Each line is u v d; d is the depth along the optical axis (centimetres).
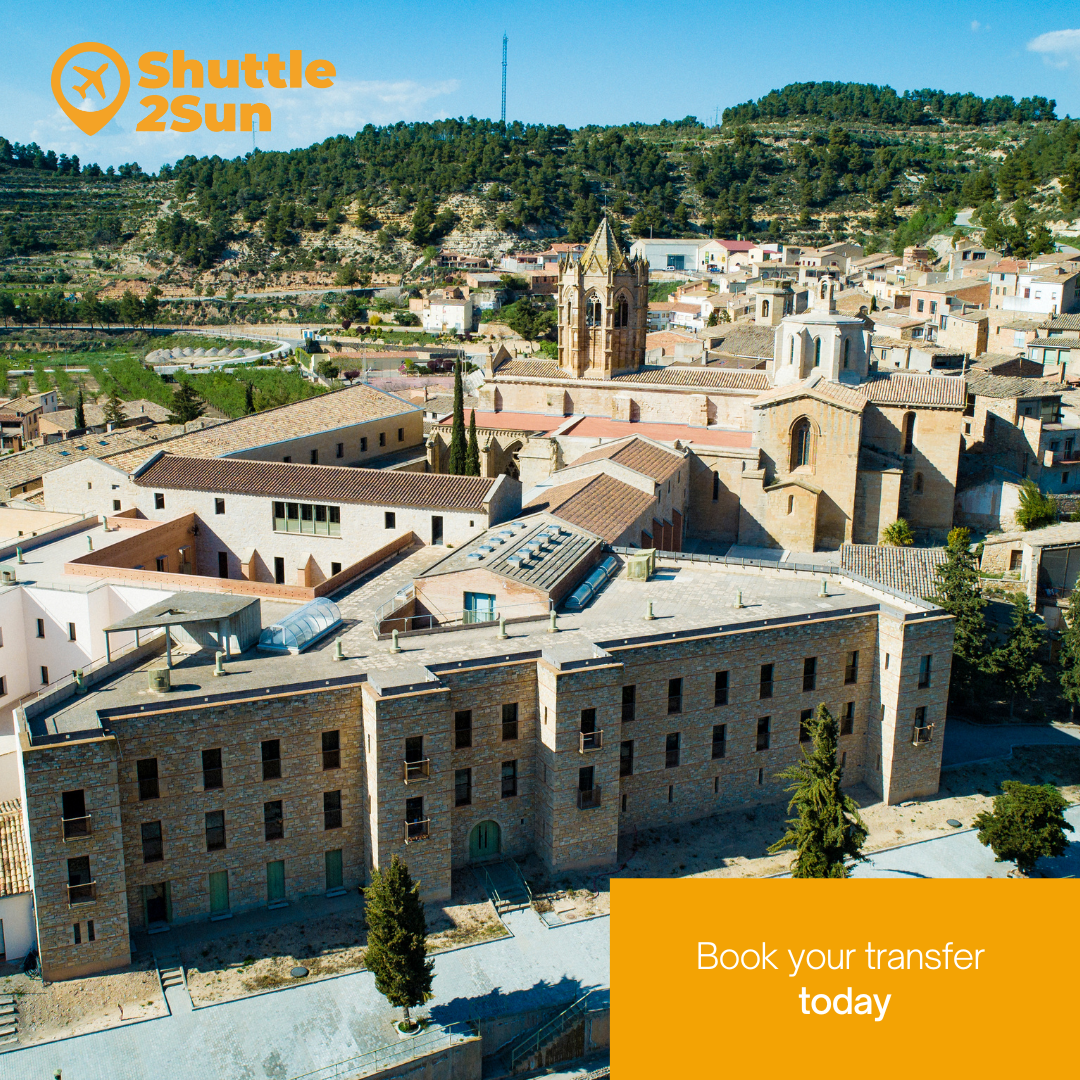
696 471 10681
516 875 5894
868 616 6738
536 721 5956
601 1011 5044
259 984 5112
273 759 5475
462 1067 4812
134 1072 4606
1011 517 10569
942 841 6425
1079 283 16688
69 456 11344
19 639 7475
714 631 6338
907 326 16438
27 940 5206
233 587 7294
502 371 12138
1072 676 7712
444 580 6825
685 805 6519
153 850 5316
